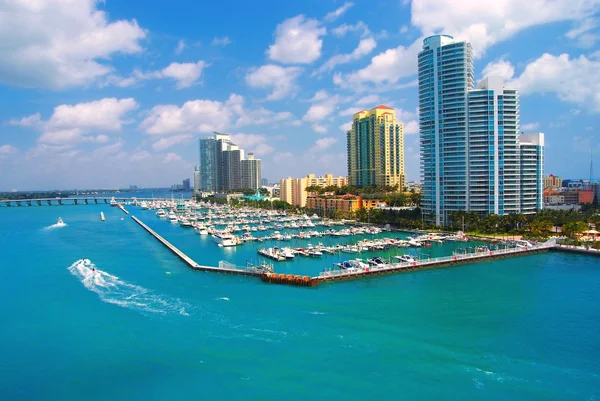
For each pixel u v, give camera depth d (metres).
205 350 102.69
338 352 100.19
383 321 118.62
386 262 194.25
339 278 165.25
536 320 118.25
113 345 106.25
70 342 108.56
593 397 81.56
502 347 101.81
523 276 167.88
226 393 85.31
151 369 94.88
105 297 143.00
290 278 158.38
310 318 121.50
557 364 93.81
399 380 88.06
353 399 82.12
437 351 100.12
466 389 84.56
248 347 103.62
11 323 121.00
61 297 143.62
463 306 130.62
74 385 89.38
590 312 124.00
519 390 84.06
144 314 126.31
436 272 177.62
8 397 85.38
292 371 92.31
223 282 162.12
